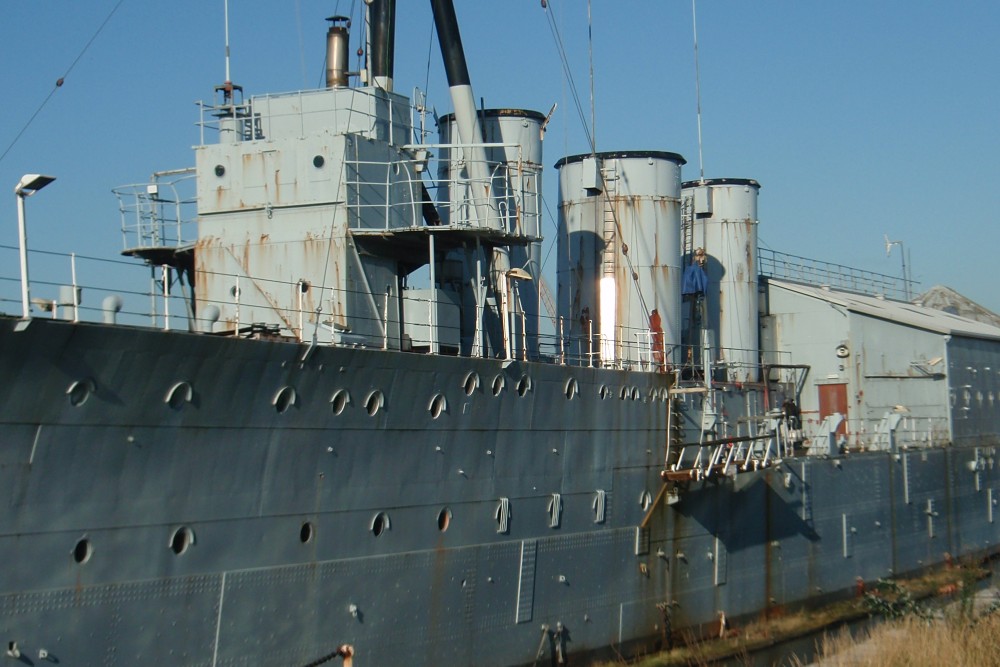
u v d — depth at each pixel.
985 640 26.20
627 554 26.73
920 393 43.47
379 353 19.72
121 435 16.09
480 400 22.25
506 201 26.11
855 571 36.31
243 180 24.09
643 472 27.42
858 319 42.31
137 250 24.45
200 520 17.25
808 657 28.14
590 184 33.62
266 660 18.30
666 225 34.56
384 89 26.45
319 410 18.89
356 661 19.84
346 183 23.23
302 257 23.45
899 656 25.45
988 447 46.44
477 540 22.36
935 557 41.53
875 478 37.75
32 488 15.18
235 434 17.64
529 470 23.70
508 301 26.30
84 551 15.84
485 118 31.95
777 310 43.66
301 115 25.36
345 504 19.56
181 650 17.05
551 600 24.33
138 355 16.00
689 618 28.77
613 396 26.38
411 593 20.91
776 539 32.31
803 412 40.22
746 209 41.12
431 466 21.25
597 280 34.41
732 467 29.19
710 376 31.66
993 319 66.69
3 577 14.91
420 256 25.28
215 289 24.17
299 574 18.80
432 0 28.61
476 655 22.38
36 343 14.77
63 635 15.55
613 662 25.95
